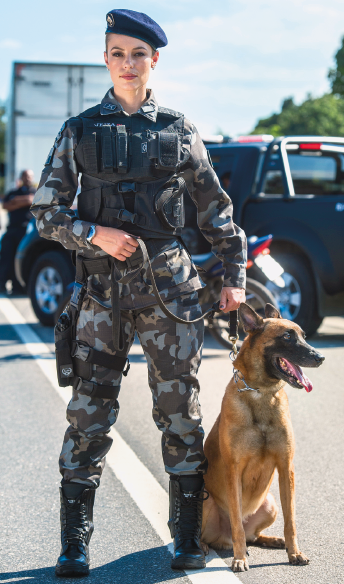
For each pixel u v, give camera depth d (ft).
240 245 10.06
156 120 9.32
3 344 24.03
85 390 9.21
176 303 9.30
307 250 23.58
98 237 8.75
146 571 9.21
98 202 9.12
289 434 9.62
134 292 9.11
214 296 22.66
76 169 9.22
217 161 25.72
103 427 9.38
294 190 25.58
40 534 10.40
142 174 9.05
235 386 9.88
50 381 19.24
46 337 25.29
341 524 10.70
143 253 8.75
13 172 46.70
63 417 16.10
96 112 9.23
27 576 9.09
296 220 23.86
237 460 9.62
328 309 23.93
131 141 9.05
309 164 25.76
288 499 9.57
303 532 10.43
